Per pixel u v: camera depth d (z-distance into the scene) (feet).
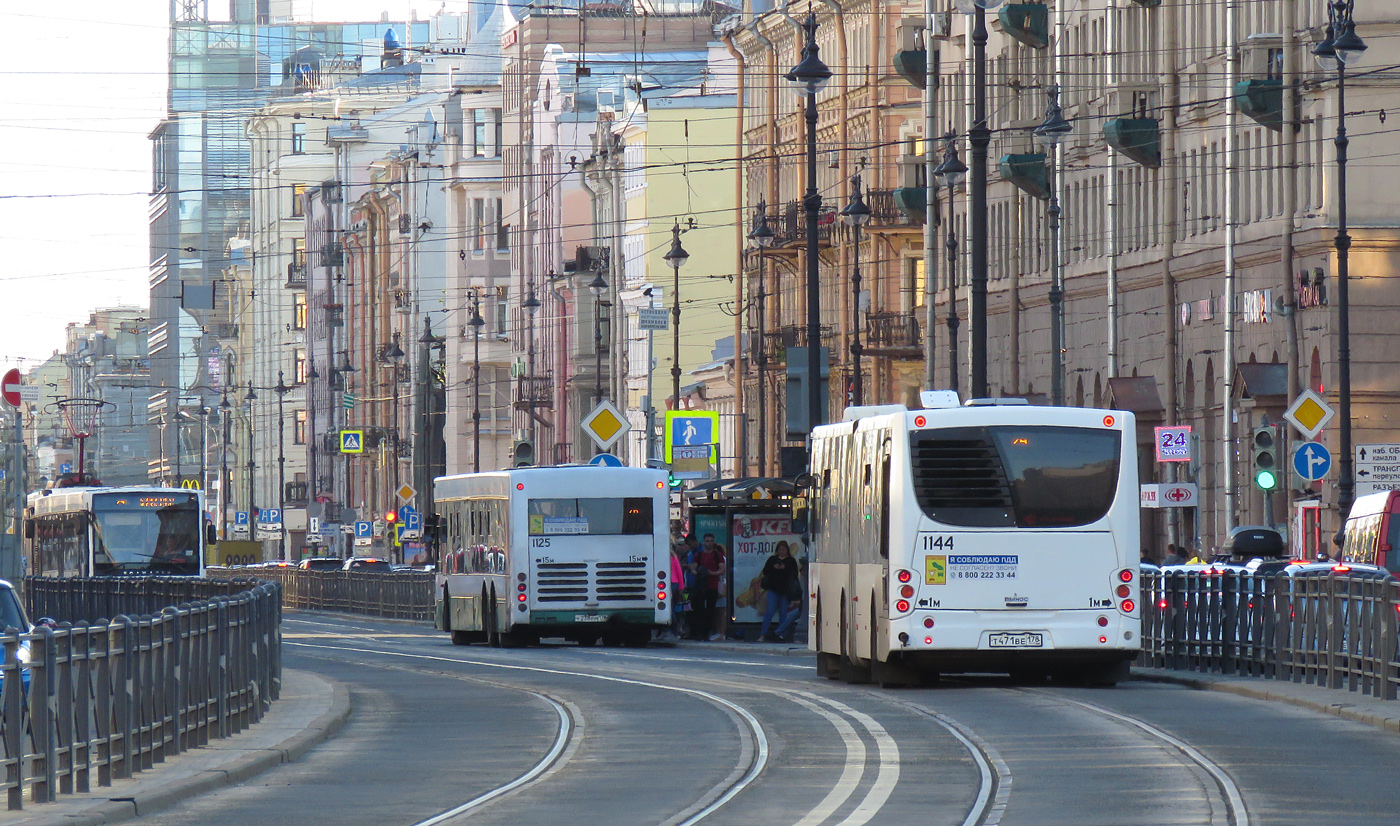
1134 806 145.59
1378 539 335.67
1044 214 596.29
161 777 168.86
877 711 229.86
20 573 354.74
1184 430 396.98
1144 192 541.34
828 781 166.50
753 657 374.84
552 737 212.02
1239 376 463.83
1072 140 573.74
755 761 182.70
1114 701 237.04
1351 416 446.60
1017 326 610.65
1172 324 520.42
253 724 219.20
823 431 306.14
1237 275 485.56
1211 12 508.94
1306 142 462.19
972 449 258.16
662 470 433.48
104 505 583.58
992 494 257.96
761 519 431.84
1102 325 559.38
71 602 440.86
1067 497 258.16
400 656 391.45
